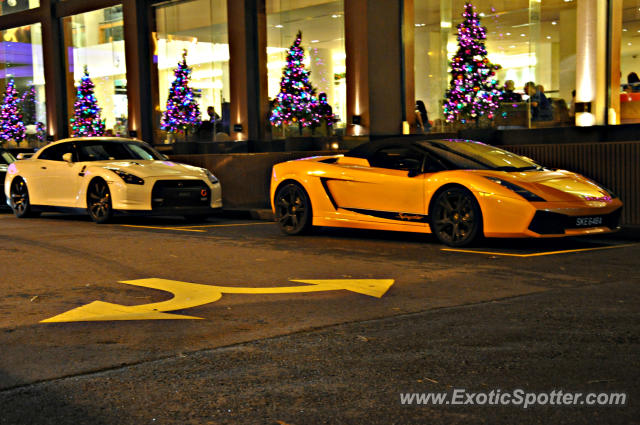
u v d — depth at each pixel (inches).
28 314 205.0
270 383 141.6
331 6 777.6
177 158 578.6
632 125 552.4
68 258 308.7
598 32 561.3
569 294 223.6
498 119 679.7
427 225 340.5
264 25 840.9
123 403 131.3
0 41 1122.7
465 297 221.8
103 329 186.4
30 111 1106.7
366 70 722.8
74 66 1045.2
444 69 721.0
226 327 187.5
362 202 362.9
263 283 249.8
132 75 959.0
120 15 981.8
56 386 140.9
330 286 242.1
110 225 459.5
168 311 206.5
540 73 653.9
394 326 186.2
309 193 380.8
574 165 403.2
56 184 498.9
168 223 478.3
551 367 149.2
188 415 125.2
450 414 124.3
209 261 299.4
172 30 933.8
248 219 516.1
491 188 318.0
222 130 887.7
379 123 728.3
